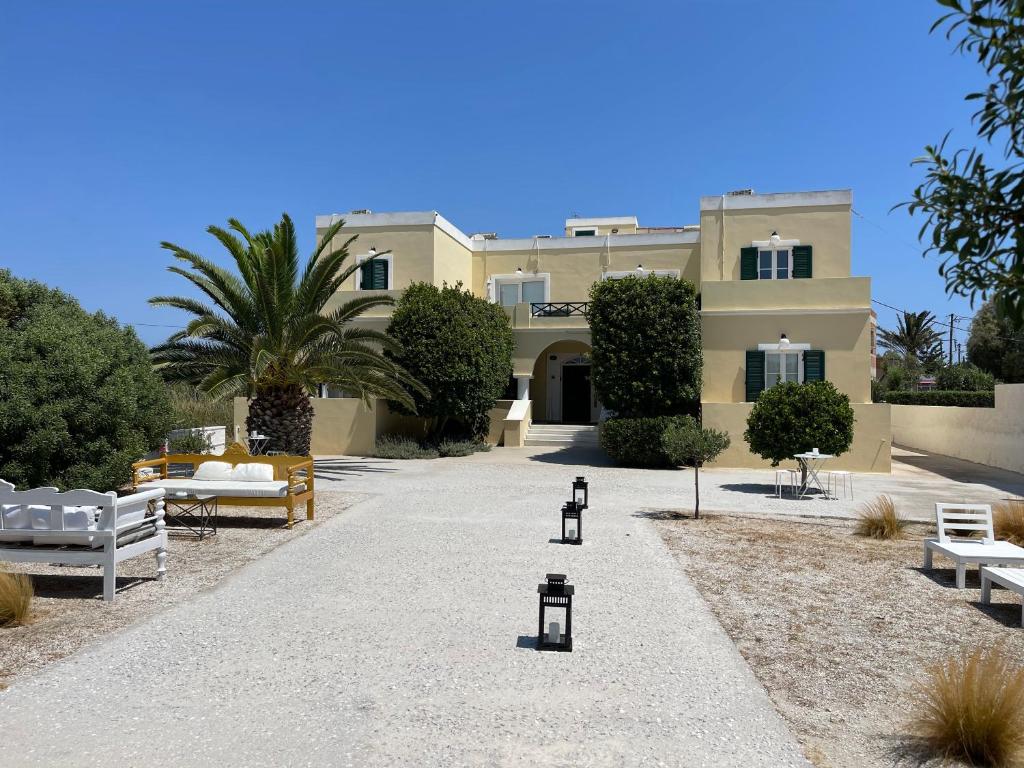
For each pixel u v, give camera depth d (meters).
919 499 13.77
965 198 2.68
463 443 21.08
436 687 4.70
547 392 26.83
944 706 4.04
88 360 9.25
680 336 18.67
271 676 4.84
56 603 6.46
